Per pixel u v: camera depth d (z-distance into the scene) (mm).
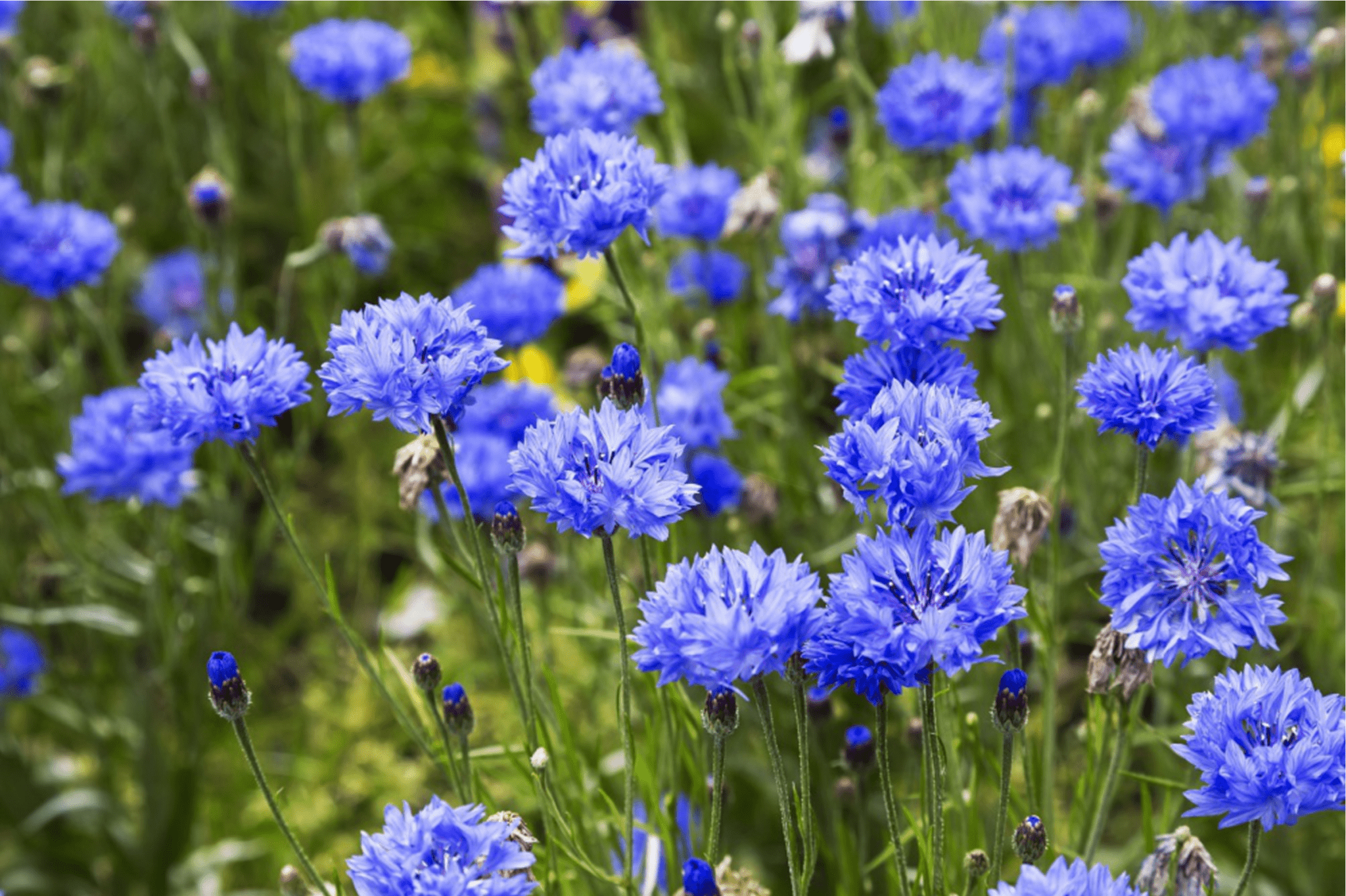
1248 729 1981
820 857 3500
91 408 3723
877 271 2367
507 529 2250
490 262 5988
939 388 2076
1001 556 1885
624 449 1965
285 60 4988
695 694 3074
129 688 4285
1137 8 4945
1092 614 4098
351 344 2086
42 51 5957
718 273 4133
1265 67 4617
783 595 1795
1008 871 3365
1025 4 5047
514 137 5871
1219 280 2766
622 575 2615
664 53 4629
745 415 4008
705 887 1955
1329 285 3254
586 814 2816
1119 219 4602
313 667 4965
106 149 5828
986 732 3496
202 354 2461
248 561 5125
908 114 3750
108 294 5422
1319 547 3430
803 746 1967
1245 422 3943
